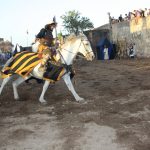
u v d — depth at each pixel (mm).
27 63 12594
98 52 42688
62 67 12492
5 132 9750
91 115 10906
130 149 8086
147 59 34938
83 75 21578
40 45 12555
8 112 11922
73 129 9688
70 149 8266
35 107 12430
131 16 39812
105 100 12922
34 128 9984
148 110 11195
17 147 8586
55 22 12688
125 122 10062
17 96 13836
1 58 35156
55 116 11156
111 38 45125
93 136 9039
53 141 8852
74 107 12062
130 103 12148
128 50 40250
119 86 16094
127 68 25375
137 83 16703
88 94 14367
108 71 23750
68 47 12562
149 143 8367
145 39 37281
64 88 16031
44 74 12492
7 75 13070
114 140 8680
